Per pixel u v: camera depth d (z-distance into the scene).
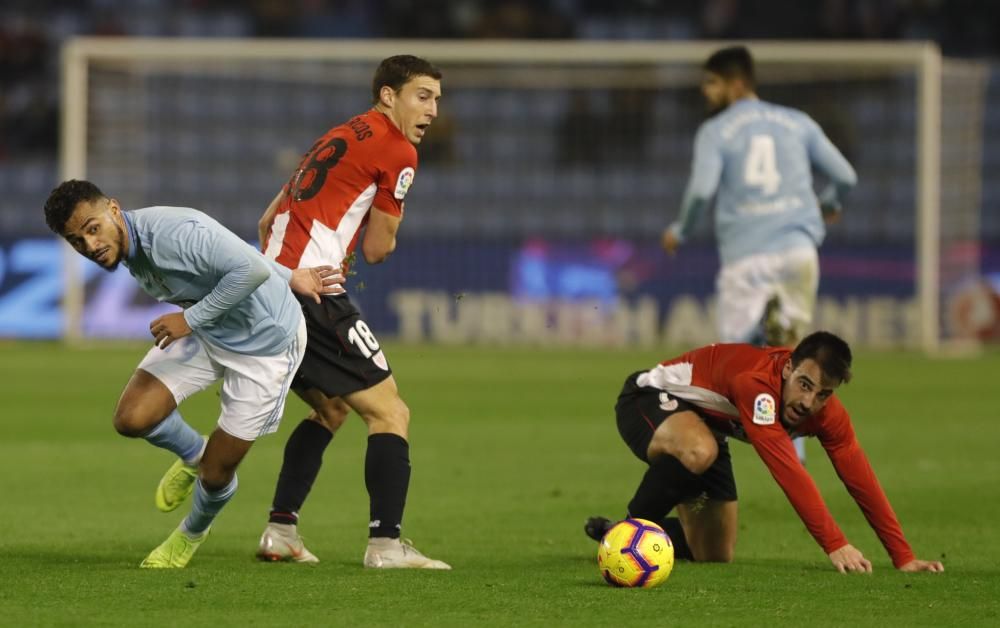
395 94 23.58
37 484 33.09
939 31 104.25
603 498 31.81
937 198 81.12
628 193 93.06
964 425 46.41
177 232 20.42
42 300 81.19
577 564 23.08
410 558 22.23
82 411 49.06
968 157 83.81
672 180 93.06
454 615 18.19
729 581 21.19
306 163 23.52
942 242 83.31
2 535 25.84
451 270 83.25
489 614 18.27
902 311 80.81
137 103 87.69
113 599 19.09
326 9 106.75
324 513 29.64
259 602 18.95
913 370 67.94
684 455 22.97
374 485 22.36
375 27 106.94
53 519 28.03
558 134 93.19
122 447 40.03
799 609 18.86
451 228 92.50
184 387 21.72
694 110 93.25
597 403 53.34
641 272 82.81
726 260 37.22
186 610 18.34
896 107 88.56
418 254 83.19
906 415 49.38
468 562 23.34
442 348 80.94
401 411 22.88
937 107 78.00
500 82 93.25
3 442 40.94
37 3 104.38
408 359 73.56
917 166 86.69
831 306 80.94
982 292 82.81
